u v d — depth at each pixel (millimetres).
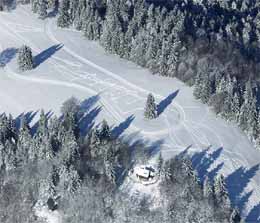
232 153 169500
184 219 149375
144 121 176875
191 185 153375
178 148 168500
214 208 150125
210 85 183625
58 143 162750
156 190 155000
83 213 151500
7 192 158500
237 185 161125
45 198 155375
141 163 162375
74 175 153125
